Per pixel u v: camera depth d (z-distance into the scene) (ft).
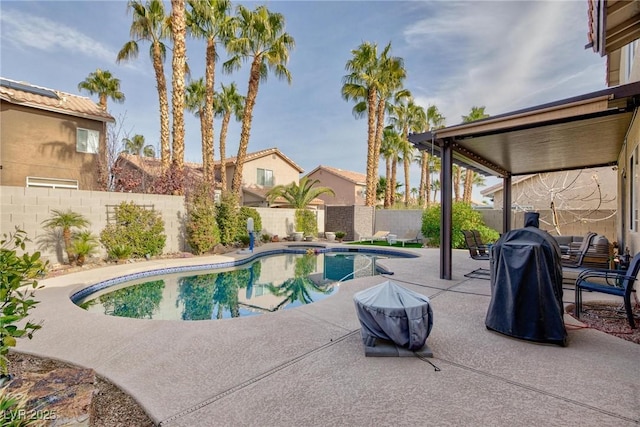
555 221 45.55
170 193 40.32
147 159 54.90
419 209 63.31
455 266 29.19
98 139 48.32
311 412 7.89
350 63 61.93
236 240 48.08
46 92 46.80
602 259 20.99
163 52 50.49
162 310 21.17
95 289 24.45
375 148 63.16
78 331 13.51
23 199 27.48
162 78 47.83
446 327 13.70
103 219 32.71
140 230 34.91
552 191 50.39
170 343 12.22
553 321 11.84
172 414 7.86
